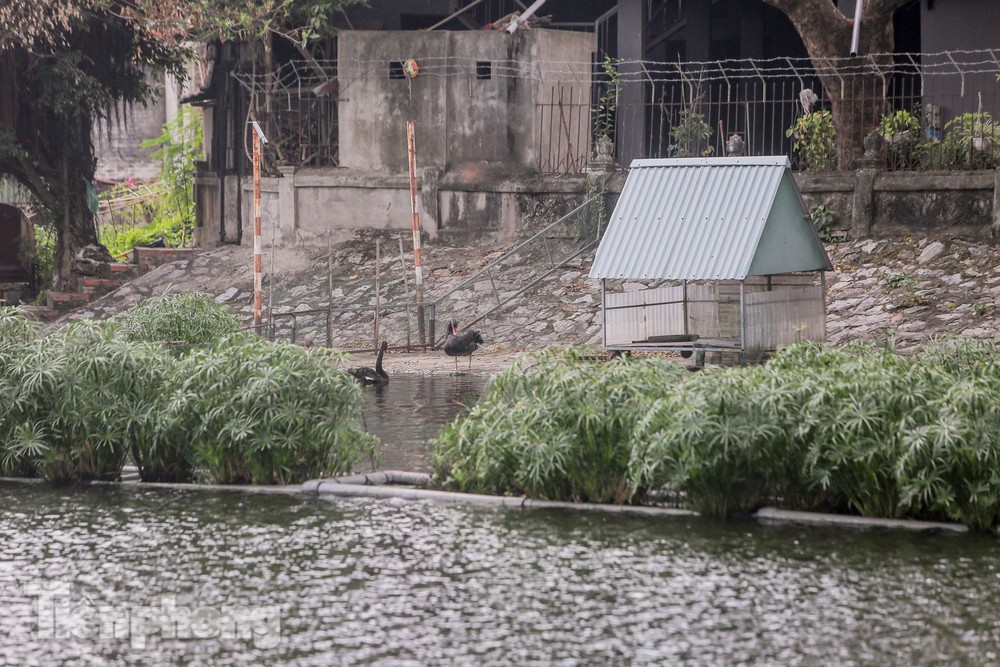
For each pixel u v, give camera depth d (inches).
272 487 613.3
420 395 898.1
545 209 1323.8
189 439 630.5
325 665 384.5
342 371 648.4
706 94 1563.7
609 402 570.6
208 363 631.2
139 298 1397.6
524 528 532.4
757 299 857.5
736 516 548.4
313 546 510.9
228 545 514.6
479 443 586.6
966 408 510.3
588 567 475.2
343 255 1385.3
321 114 1478.8
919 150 1215.6
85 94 1417.3
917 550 489.7
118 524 551.8
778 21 1566.2
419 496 590.2
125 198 2016.5
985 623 407.5
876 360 574.6
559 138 1360.7
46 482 647.1
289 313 1145.4
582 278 1229.7
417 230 1170.0
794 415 532.4
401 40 1395.2
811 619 414.0
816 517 534.0
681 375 595.2
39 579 473.7
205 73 1635.1
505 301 1219.2
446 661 385.4
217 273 1427.2
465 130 1381.6
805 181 1213.1
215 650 398.0
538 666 379.6
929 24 1310.3
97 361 641.6
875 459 523.8
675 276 855.7
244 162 1550.2
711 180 898.1
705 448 531.2
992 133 1183.6
